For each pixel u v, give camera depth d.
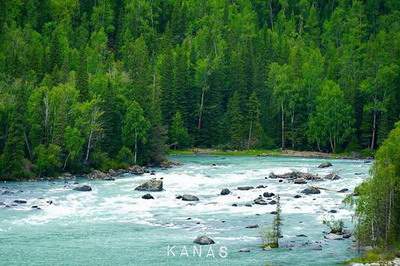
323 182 95.38
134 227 64.38
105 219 68.31
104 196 83.56
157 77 160.25
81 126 109.56
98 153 112.31
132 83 127.69
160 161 124.56
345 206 74.81
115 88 124.19
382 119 150.12
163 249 55.16
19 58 146.00
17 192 85.75
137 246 56.28
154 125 124.56
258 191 87.44
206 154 150.12
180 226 64.88
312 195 83.62
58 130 106.25
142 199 81.38
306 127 161.75
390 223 53.09
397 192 53.00
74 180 100.81
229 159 137.62
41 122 107.62
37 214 70.56
